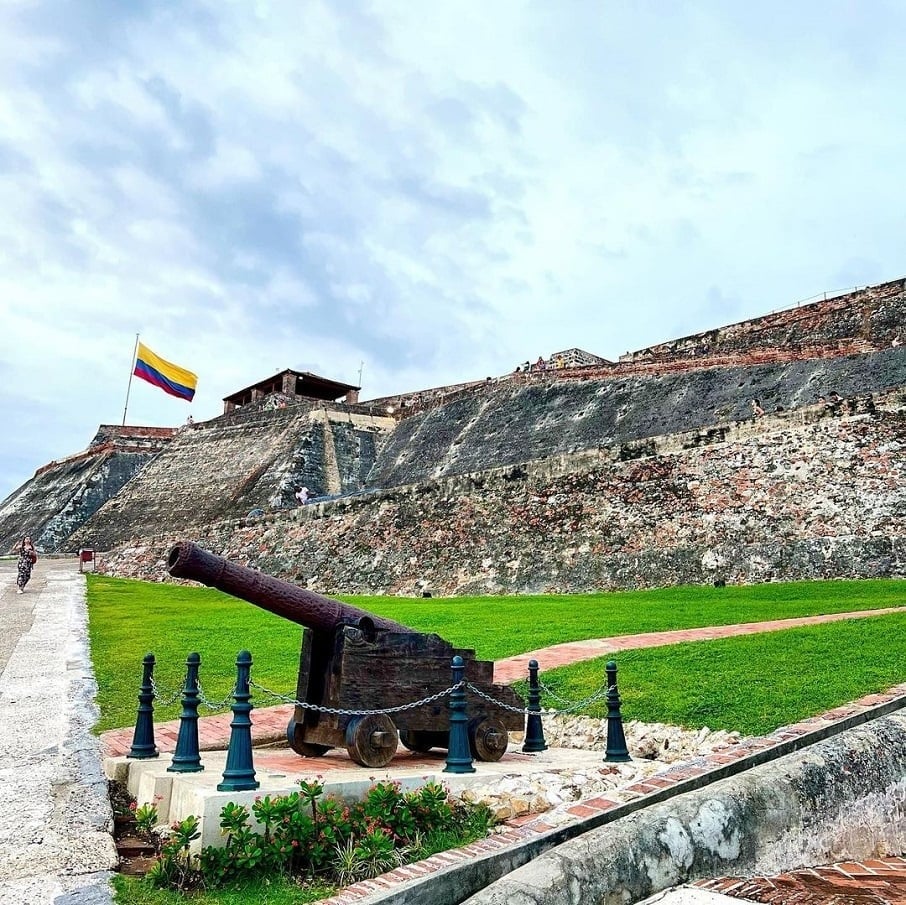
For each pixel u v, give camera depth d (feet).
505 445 109.09
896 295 85.92
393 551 86.79
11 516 167.94
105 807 19.20
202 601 77.46
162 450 160.97
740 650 32.65
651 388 101.45
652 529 70.64
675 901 13.78
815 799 17.43
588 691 30.71
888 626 33.86
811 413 67.87
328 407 140.46
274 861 16.05
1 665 41.52
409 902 13.64
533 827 16.81
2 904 13.78
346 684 21.71
